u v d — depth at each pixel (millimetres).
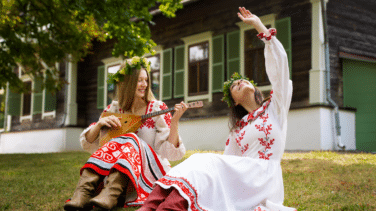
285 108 2404
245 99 2596
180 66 11883
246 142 2428
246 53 10359
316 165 5074
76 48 8758
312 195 3250
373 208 2787
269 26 9984
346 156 6227
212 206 2070
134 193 2613
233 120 2646
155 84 12820
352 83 9555
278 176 2316
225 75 10781
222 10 11062
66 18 7906
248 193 2199
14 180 4535
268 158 2332
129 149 2555
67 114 14445
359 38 10117
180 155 2812
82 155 9117
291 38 9539
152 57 12953
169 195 2004
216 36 11039
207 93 11117
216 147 10445
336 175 4254
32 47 8805
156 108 2939
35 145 15539
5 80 9172
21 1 7898
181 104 2770
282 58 2359
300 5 9438
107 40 14180
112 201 2361
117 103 3029
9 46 8586
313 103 8914
